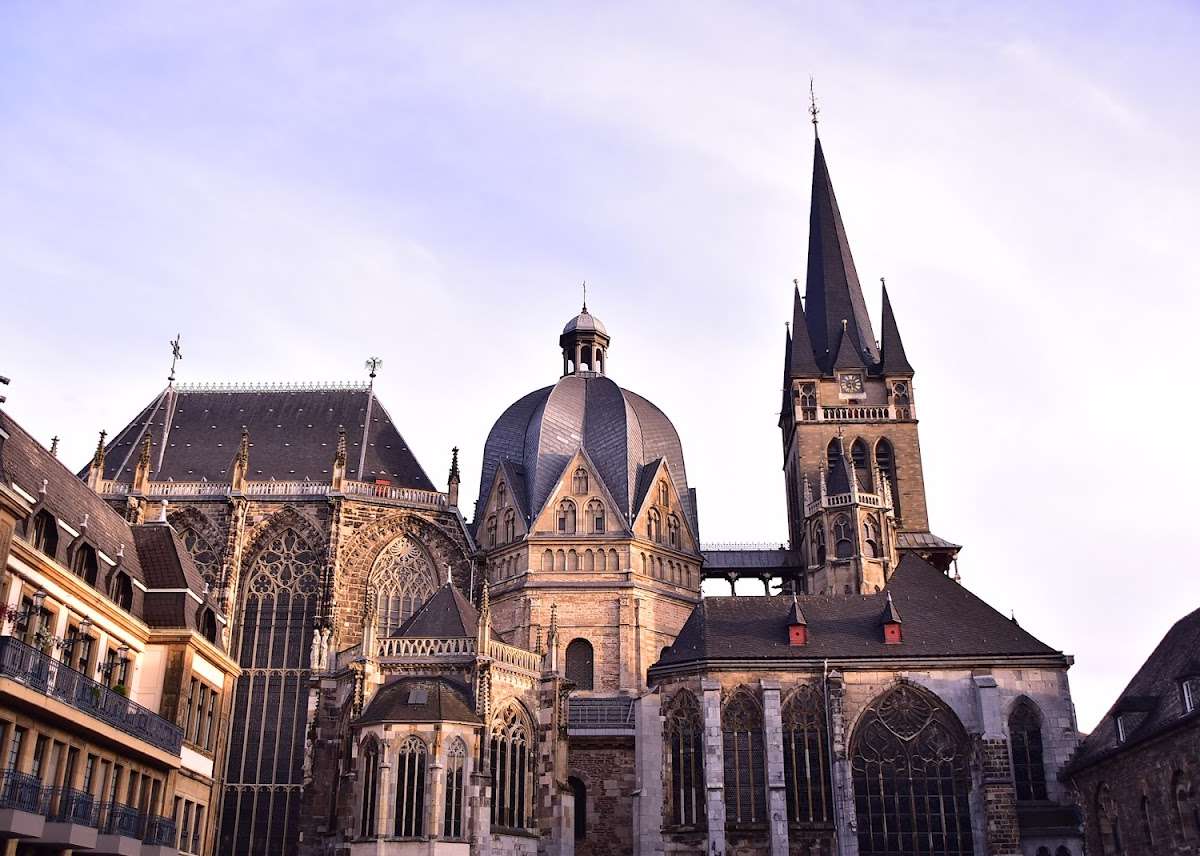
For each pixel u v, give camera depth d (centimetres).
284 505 8812
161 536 6028
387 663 6738
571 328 10675
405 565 8962
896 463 10569
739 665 7125
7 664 4006
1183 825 5416
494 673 6681
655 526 9325
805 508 10225
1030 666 7038
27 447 5150
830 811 6838
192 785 5806
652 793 7056
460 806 6278
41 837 4134
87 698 4572
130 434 9494
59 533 4953
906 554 8075
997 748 6775
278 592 8638
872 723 7012
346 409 9781
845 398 10850
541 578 8969
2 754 4069
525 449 9769
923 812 6819
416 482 9425
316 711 6931
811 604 7719
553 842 6675
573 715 8200
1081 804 6600
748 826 6819
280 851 7862
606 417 9738
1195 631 6234
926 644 7238
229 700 6381
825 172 12475
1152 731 5603
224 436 9531
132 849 4753
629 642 8750
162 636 5662
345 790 6438
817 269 11938
